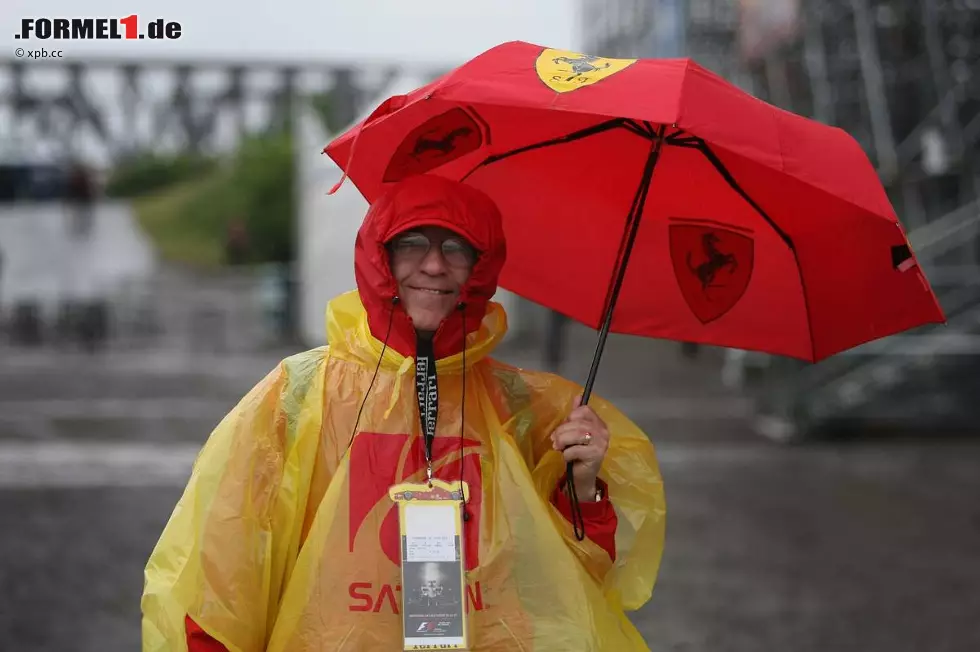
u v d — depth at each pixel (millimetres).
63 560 12039
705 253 5008
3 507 14445
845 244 4535
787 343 5031
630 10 29453
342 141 4438
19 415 21688
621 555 4754
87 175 37250
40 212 34938
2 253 34469
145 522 13750
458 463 4344
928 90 23453
